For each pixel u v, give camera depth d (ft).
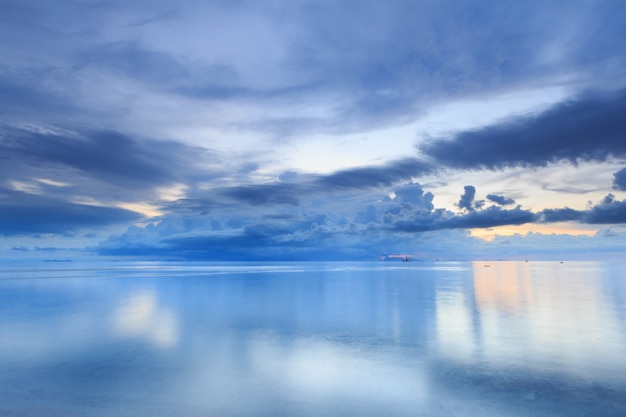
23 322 46.68
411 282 115.34
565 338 36.83
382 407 20.98
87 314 52.85
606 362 28.91
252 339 37.37
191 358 30.76
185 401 21.89
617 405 21.03
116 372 27.20
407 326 43.50
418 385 24.35
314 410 20.56
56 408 21.01
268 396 22.67
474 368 27.66
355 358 30.50
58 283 113.19
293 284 109.19
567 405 21.02
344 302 65.51
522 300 66.08
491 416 19.77
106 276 154.71
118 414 20.21
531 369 27.35
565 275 148.05
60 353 32.35
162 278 140.77
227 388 23.98
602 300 65.31
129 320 48.08
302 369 27.78
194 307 59.98
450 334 39.06
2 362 29.81
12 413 20.39
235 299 70.54
